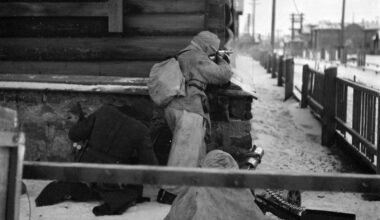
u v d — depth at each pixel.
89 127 5.20
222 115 6.31
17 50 6.67
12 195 2.49
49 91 6.29
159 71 5.78
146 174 2.62
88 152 5.12
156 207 5.11
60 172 2.65
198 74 5.75
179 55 5.92
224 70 5.79
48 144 6.38
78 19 6.60
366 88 6.86
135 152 5.42
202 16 6.48
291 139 9.09
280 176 2.60
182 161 5.42
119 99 6.28
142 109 5.82
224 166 3.99
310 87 11.78
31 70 6.66
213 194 3.79
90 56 6.61
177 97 5.64
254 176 2.60
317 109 10.59
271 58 23.70
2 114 2.49
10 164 2.50
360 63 35.41
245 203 3.82
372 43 75.44
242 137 6.32
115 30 6.44
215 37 5.95
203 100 5.74
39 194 5.38
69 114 6.34
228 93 6.25
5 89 6.30
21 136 2.50
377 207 5.48
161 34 6.54
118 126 5.12
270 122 10.48
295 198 4.76
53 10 6.56
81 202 5.13
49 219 4.62
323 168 7.30
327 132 8.61
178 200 3.93
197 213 3.69
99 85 6.29
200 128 5.56
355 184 2.59
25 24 6.66
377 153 6.00
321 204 5.61
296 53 63.97
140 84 6.32
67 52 6.63
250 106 6.32
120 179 2.63
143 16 6.54
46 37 6.65
